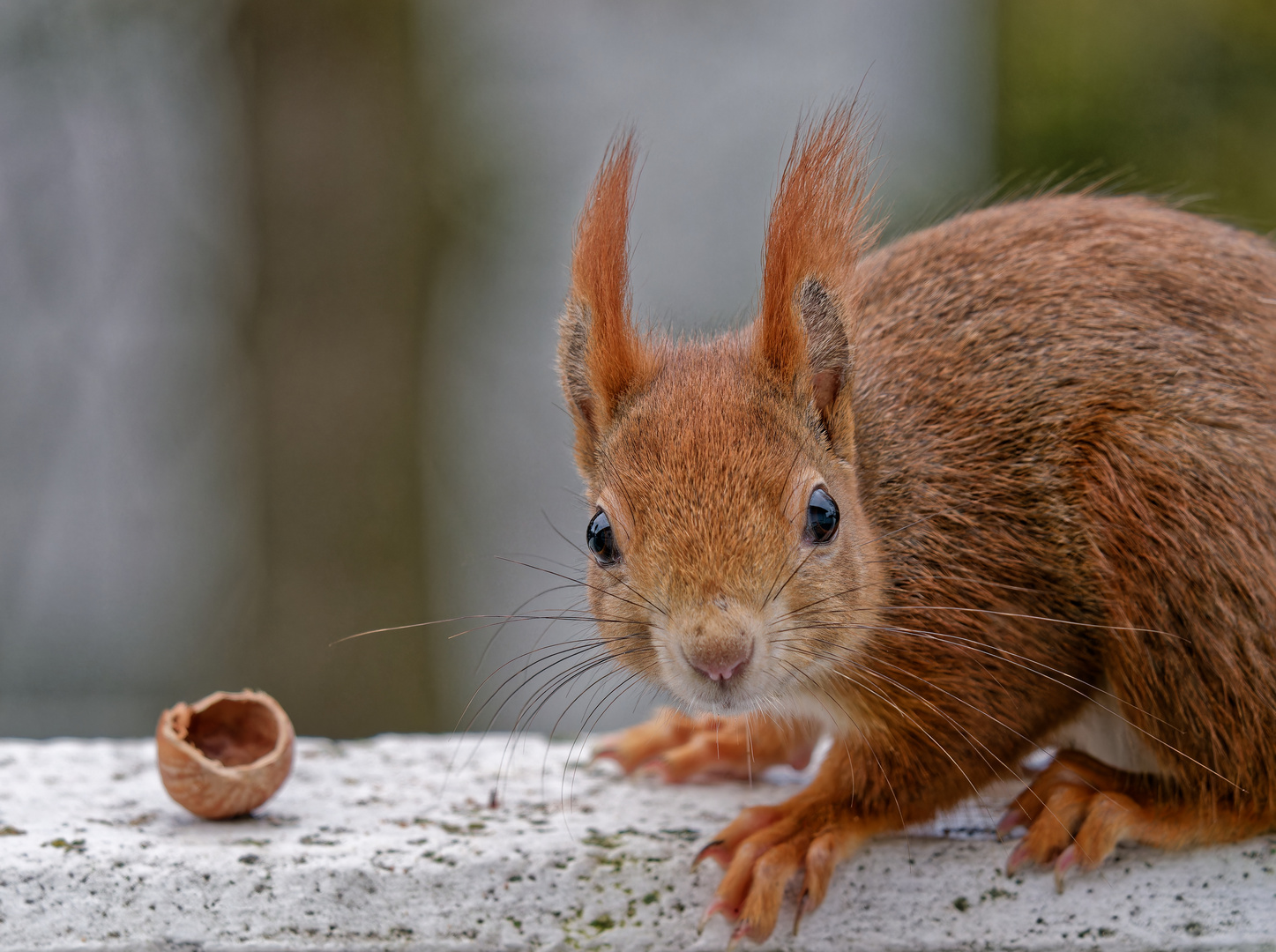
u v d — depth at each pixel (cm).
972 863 195
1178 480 195
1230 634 195
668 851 195
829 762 196
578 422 196
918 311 198
